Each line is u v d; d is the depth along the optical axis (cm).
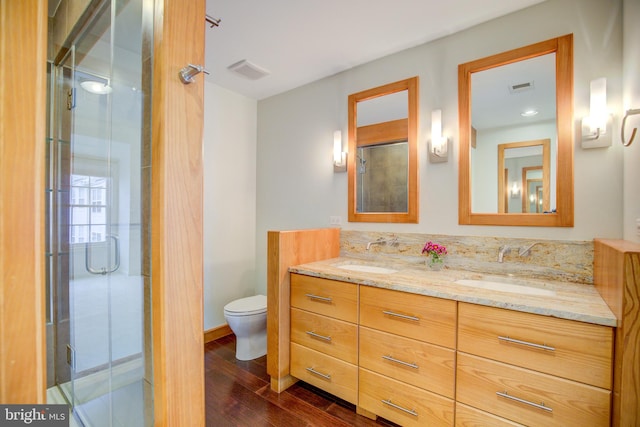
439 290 143
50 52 155
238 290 300
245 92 297
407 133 220
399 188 224
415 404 149
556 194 167
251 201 314
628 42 141
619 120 151
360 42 211
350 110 248
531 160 175
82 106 143
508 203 182
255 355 239
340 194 256
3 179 72
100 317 134
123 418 119
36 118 77
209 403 181
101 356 133
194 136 97
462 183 196
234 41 209
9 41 73
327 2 170
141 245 106
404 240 218
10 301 73
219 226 284
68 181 155
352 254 241
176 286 93
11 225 73
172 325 92
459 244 195
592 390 109
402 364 153
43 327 79
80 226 147
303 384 204
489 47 187
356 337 170
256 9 175
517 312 123
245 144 307
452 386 138
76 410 151
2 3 72
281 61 237
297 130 285
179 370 94
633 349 96
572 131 162
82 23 138
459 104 197
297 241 208
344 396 174
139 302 108
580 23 161
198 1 99
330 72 256
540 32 171
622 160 150
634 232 134
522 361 122
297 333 196
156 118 92
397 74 223
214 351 251
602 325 107
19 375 75
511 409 124
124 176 116
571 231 163
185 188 95
